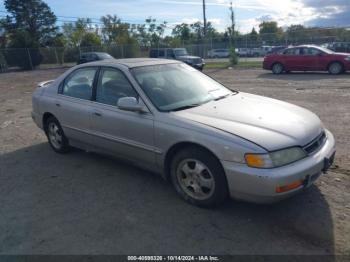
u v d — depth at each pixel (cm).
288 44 3155
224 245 306
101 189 428
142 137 404
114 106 441
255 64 2680
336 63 1630
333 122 695
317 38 2950
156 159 399
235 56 2777
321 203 366
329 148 364
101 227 343
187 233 327
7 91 1647
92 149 500
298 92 1122
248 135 328
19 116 936
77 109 491
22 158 561
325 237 309
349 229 319
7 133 736
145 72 444
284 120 363
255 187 315
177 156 375
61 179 465
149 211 369
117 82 445
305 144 337
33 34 5638
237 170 321
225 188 344
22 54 3591
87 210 378
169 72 465
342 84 1267
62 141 552
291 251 293
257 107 403
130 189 424
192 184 371
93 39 5834
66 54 4044
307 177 326
